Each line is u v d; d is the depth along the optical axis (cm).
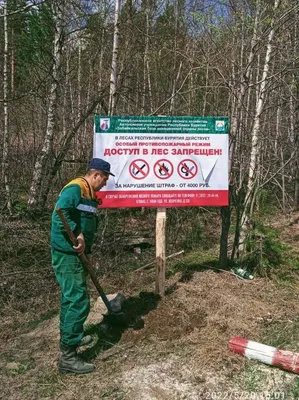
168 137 423
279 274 497
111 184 416
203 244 637
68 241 321
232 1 586
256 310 414
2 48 981
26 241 595
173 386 309
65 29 840
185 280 486
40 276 506
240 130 569
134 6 925
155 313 405
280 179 946
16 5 685
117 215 714
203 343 359
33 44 928
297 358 321
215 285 464
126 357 345
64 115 903
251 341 345
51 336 382
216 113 748
